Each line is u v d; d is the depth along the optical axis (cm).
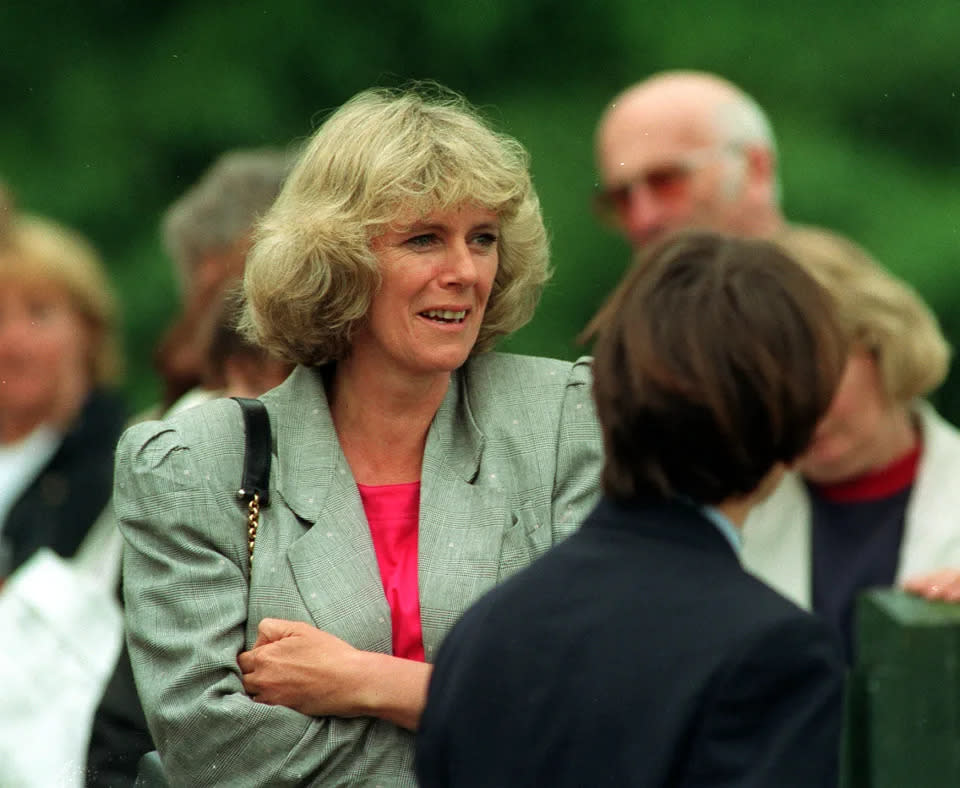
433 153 922
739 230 1755
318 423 970
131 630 947
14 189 3628
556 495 958
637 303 695
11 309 1627
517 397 982
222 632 928
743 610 654
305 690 908
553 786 665
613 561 690
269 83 3675
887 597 831
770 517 1152
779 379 669
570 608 685
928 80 3422
